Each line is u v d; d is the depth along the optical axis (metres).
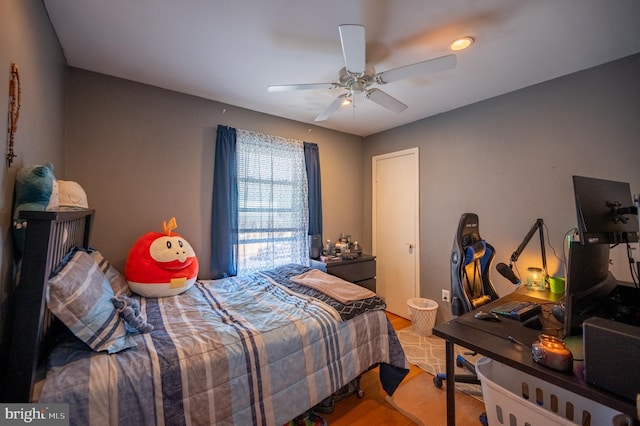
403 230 3.46
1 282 0.99
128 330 1.35
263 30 1.65
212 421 1.19
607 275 1.34
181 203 2.52
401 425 1.69
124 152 2.27
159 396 1.10
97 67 2.09
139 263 1.98
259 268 2.89
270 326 1.52
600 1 1.41
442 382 2.07
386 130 3.66
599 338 0.80
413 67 1.61
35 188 1.12
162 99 2.43
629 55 1.90
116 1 1.41
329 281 2.28
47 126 1.58
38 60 1.38
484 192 2.68
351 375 1.70
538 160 2.33
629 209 1.24
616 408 0.75
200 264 2.62
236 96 2.60
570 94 2.16
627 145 1.91
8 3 1.02
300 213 3.20
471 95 2.56
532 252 2.37
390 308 3.62
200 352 1.25
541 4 1.43
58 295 1.08
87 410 0.99
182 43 1.78
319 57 1.94
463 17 1.53
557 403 1.18
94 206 2.16
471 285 2.14
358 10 1.48
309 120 3.29
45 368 1.07
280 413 1.38
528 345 1.10
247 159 2.83
